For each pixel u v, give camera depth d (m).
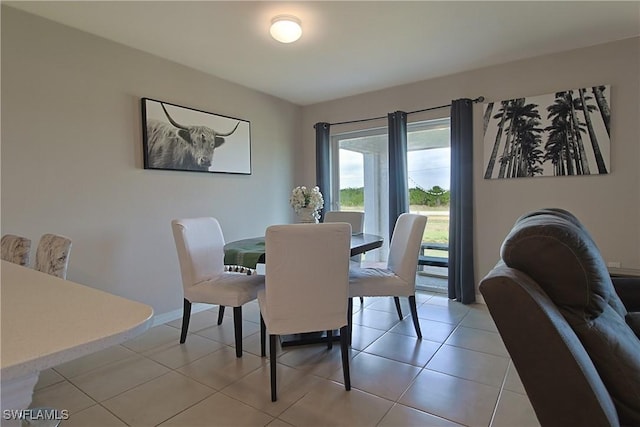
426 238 4.02
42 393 1.97
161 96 3.13
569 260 1.08
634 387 1.05
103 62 2.75
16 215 2.33
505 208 3.42
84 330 0.69
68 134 2.57
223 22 2.50
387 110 4.09
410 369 2.21
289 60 3.21
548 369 0.95
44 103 2.45
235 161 3.79
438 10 2.37
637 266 2.87
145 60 3.01
